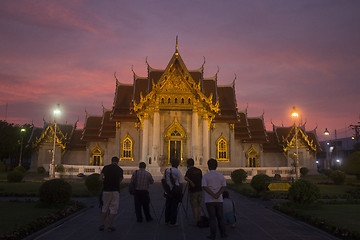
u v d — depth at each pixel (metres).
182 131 46.56
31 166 64.56
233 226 11.32
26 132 83.81
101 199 11.22
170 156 46.25
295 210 14.20
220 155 55.00
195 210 11.52
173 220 11.34
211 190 9.28
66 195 15.80
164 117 47.16
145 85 55.78
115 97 56.09
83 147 64.12
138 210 12.34
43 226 11.21
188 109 46.75
